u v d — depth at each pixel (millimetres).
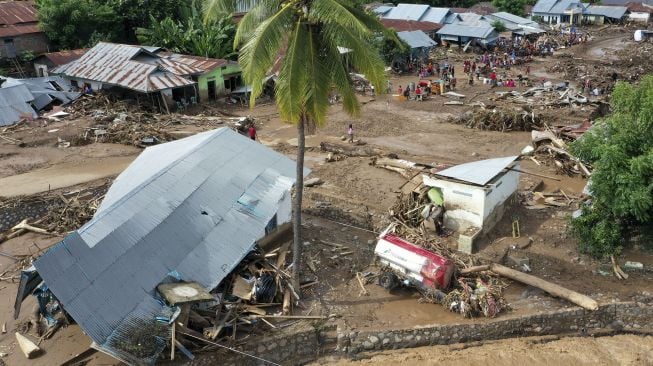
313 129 18141
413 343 18562
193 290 17391
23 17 57500
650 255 22922
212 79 51250
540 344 18750
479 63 69312
